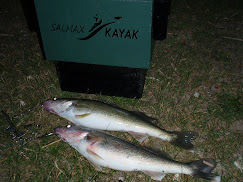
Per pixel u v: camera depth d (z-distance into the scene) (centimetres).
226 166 68
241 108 82
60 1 66
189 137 70
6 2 130
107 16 66
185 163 63
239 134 75
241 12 125
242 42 108
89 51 72
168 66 96
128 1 63
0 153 71
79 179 65
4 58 99
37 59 98
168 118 78
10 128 75
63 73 81
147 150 65
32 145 72
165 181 65
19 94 85
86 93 84
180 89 87
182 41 108
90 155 67
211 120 78
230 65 98
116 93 82
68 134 69
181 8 126
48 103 76
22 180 66
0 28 115
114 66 75
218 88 88
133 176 66
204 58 100
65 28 70
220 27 116
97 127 73
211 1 131
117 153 65
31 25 108
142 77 77
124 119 71
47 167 68
